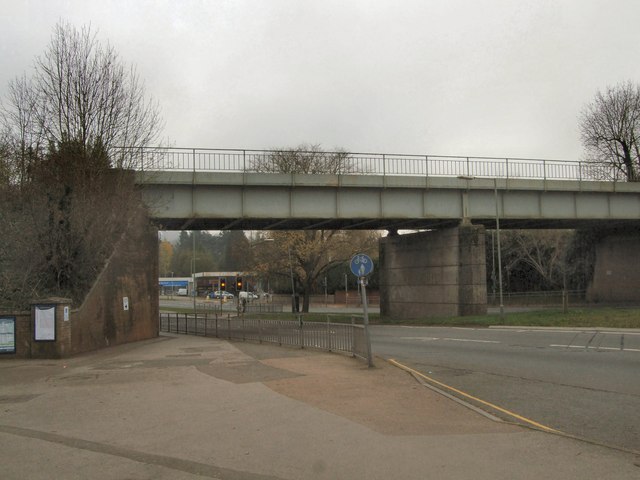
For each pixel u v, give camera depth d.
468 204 34.66
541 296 56.47
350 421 8.25
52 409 9.41
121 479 5.89
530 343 20.28
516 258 64.38
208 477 5.93
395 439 7.22
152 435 7.65
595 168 38.34
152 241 27.23
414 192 33.66
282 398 10.06
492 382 12.21
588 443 6.96
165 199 29.48
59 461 6.52
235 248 62.12
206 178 29.50
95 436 7.63
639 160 51.34
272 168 46.78
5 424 8.38
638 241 44.19
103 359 16.55
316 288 88.19
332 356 16.73
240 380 12.14
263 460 6.47
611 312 31.67
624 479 5.64
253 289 107.62
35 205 21.34
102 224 22.38
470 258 34.00
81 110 23.25
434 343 21.33
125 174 24.45
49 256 20.94
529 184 35.03
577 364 14.59
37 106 23.27
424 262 37.72
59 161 22.17
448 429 7.73
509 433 7.48
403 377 12.45
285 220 32.59
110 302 21.50
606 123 52.53
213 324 27.45
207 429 7.93
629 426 8.17
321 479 5.80
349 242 48.88
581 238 53.56
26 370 14.16
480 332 26.25
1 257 21.23
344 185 31.72
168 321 34.28
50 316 16.91
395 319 37.84
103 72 23.91
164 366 14.67
